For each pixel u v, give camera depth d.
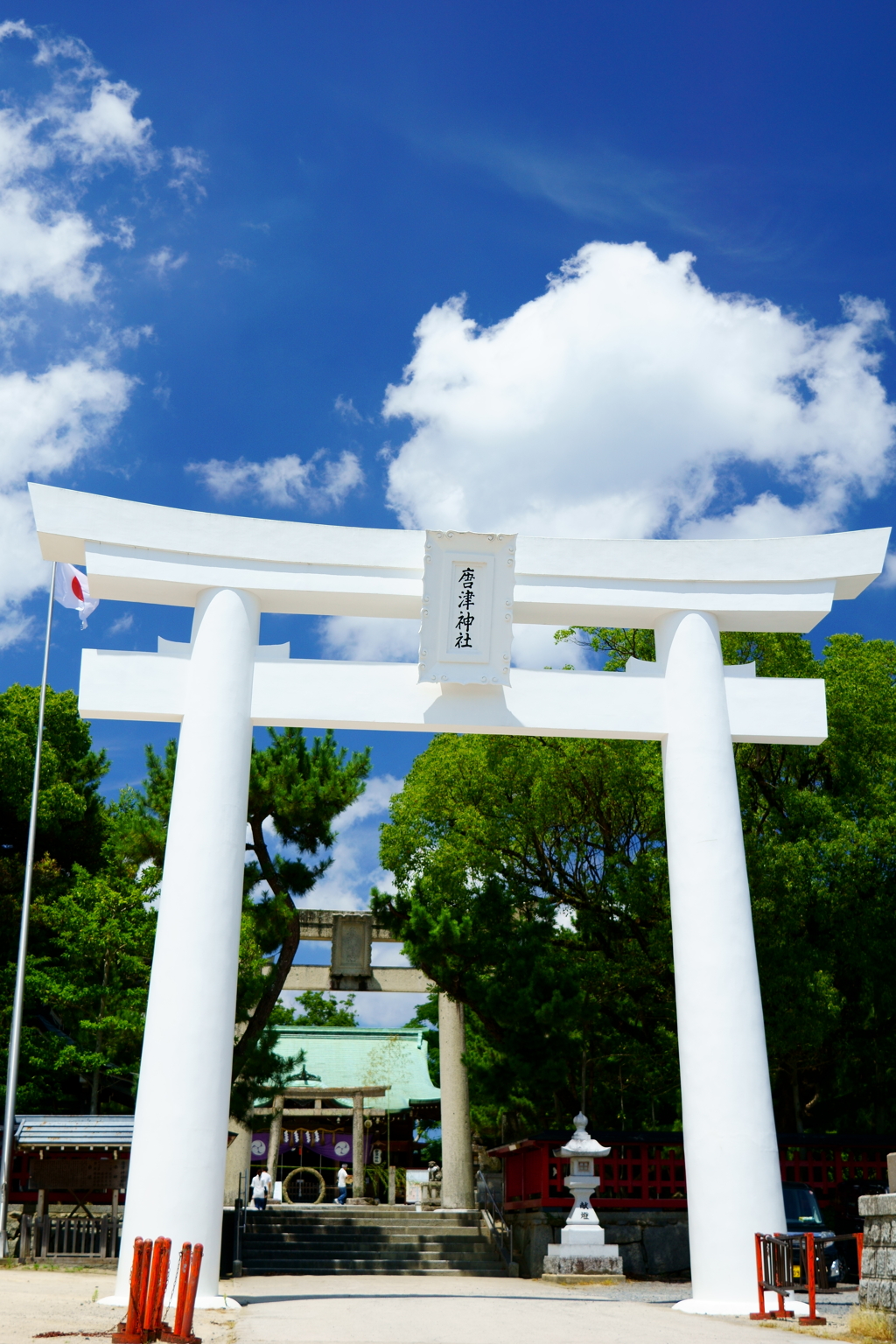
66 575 22.50
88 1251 15.32
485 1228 20.34
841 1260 15.38
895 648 21.47
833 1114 21.67
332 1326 8.45
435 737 22.19
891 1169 8.18
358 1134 30.89
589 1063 22.09
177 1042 10.72
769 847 18.06
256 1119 19.91
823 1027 17.84
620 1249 16.98
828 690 19.66
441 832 20.84
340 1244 19.38
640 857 18.81
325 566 12.41
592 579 12.74
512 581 12.34
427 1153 36.00
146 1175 10.36
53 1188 16.22
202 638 12.00
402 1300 11.20
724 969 11.60
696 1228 11.02
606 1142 17.81
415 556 12.52
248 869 19.41
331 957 26.16
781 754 20.23
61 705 28.86
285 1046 35.03
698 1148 11.18
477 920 19.86
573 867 21.06
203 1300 10.00
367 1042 35.72
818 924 19.05
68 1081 25.62
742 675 13.16
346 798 19.45
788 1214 15.49
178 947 11.02
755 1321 9.73
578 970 19.64
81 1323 8.54
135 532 12.10
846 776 19.89
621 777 19.12
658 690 12.66
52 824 26.94
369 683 12.27
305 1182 35.69
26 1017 24.47
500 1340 7.69
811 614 12.91
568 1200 17.45
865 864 18.73
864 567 12.95
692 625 12.73
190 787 11.51
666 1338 8.08
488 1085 20.22
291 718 12.07
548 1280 15.10
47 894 25.50
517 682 12.46
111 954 22.00
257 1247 19.16
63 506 12.02
